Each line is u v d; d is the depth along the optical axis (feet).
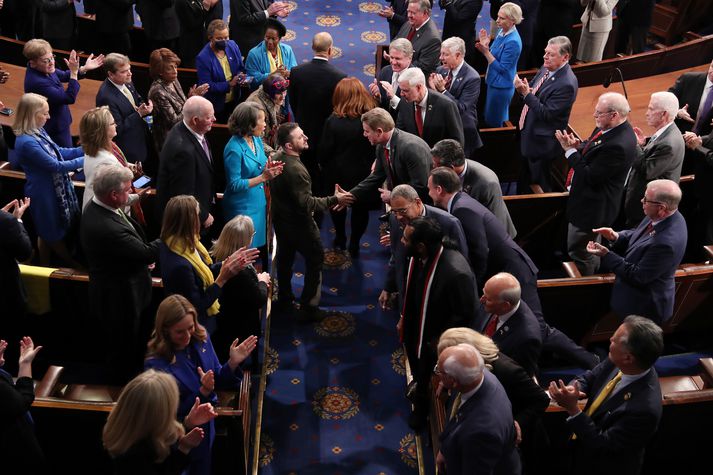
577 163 18.04
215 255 14.97
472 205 14.88
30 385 11.80
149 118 22.08
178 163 16.43
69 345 16.94
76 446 13.10
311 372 17.51
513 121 27.50
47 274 15.71
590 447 11.71
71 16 28.55
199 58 22.93
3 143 20.42
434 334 14.05
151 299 15.48
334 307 19.52
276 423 16.14
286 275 18.62
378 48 29.58
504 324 12.91
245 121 17.19
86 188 16.60
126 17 28.81
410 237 13.12
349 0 38.96
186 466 10.82
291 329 18.69
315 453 15.48
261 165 17.69
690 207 20.56
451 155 15.78
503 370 11.75
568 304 16.71
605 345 18.10
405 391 17.07
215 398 12.65
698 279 16.90
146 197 18.43
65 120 21.18
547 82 21.08
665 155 18.28
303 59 32.83
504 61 23.76
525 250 20.02
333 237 22.29
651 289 15.78
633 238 16.02
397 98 20.34
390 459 15.40
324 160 19.92
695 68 28.27
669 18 35.29
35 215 17.74
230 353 13.09
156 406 9.62
